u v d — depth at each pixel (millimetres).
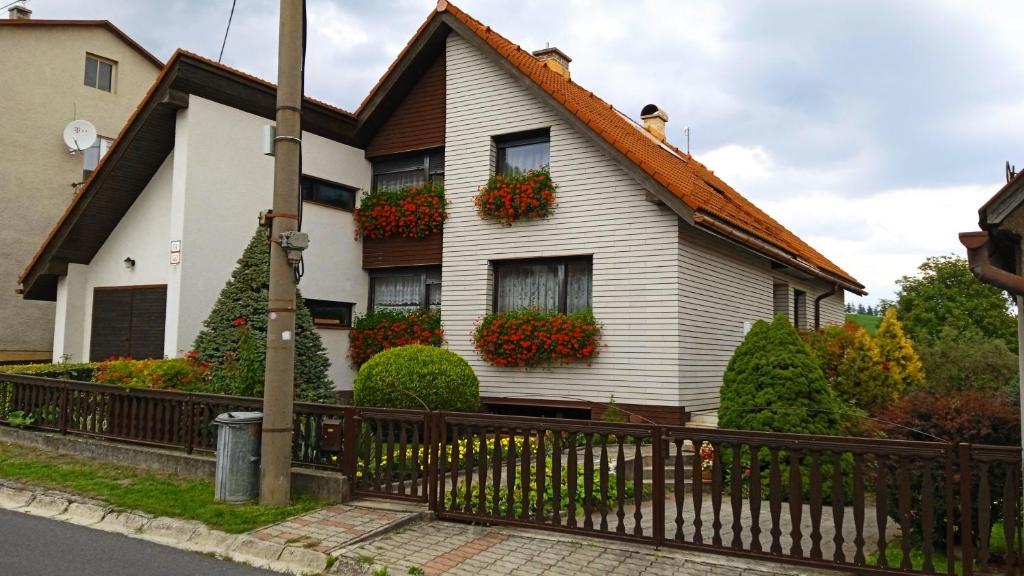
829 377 12438
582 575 5492
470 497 6891
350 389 14523
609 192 12141
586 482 6570
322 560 5828
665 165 14242
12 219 19188
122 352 13547
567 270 12750
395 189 15148
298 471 7652
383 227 14625
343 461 7531
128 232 13820
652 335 11562
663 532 6125
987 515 5219
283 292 7355
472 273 13469
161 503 7262
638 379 11617
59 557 5910
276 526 6566
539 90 12695
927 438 6266
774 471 5770
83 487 7914
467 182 13719
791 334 8938
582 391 12094
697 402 11883
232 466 7352
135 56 22562
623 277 11906
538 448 6676
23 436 10227
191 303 12203
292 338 7430
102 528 6832
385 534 6492
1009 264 5773
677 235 11484
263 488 7227
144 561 5871
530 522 6602
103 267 14203
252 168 13281
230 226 12867
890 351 13281
